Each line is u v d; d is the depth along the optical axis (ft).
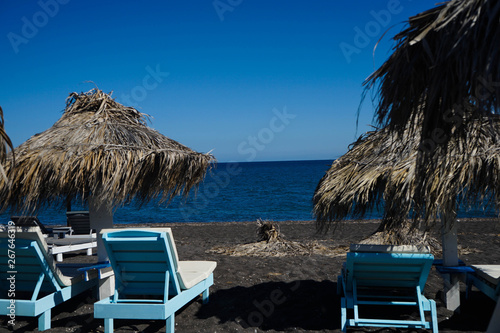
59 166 15.65
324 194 16.15
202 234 46.26
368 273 15.34
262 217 81.87
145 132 18.37
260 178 205.46
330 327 15.69
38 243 15.72
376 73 9.72
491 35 7.57
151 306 14.33
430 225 14.10
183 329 15.76
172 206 103.35
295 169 314.55
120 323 16.52
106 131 17.40
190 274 17.69
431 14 8.58
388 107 9.96
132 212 94.32
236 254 30.17
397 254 14.29
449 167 13.21
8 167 15.76
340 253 29.66
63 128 17.69
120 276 15.83
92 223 18.49
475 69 7.94
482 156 13.76
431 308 14.32
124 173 16.10
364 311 17.20
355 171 15.96
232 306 18.26
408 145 14.79
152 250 15.15
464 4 7.68
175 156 17.31
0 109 9.35
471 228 44.98
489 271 15.79
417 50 8.95
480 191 14.70
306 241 37.24
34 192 15.62
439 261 17.72
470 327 15.28
